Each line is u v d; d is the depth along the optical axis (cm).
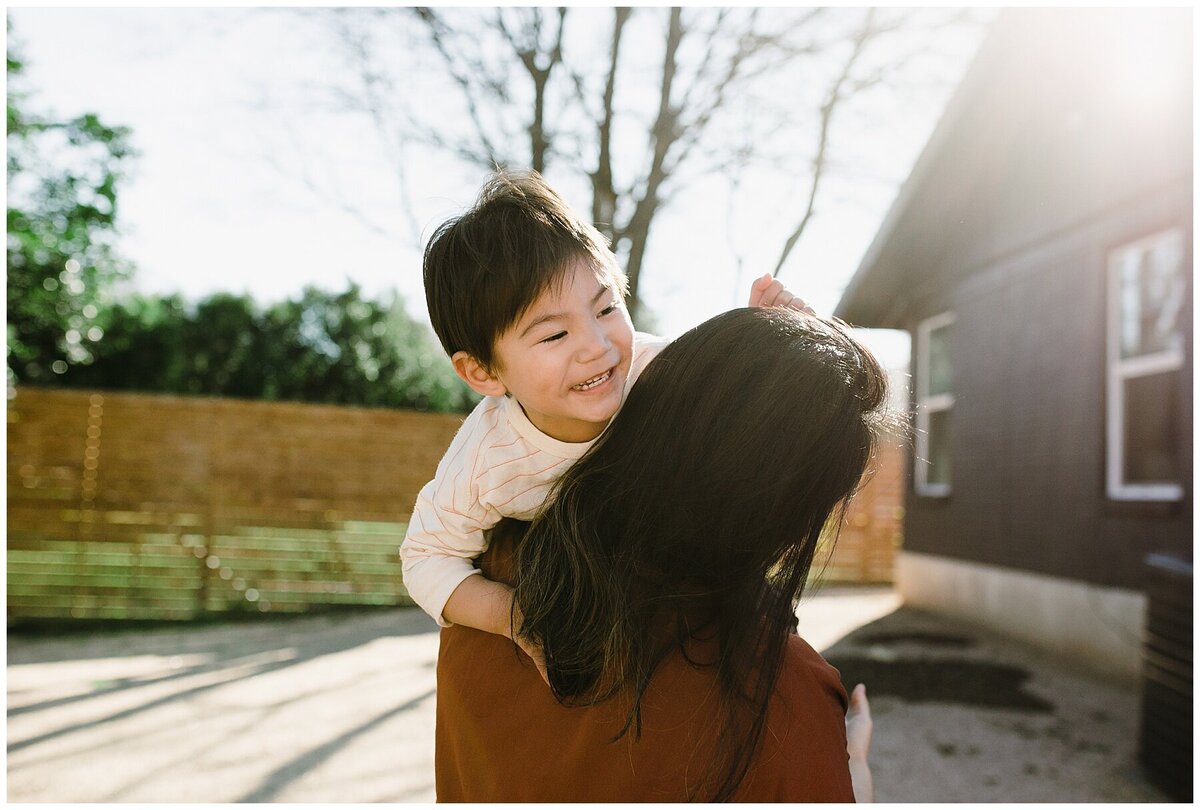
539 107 957
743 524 91
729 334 97
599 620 96
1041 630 687
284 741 441
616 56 946
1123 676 582
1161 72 546
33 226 1156
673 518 93
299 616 829
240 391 1695
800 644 105
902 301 941
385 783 381
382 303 1767
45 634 740
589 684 98
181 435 832
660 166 959
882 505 1184
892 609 906
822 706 97
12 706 508
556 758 99
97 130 1121
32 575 793
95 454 810
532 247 114
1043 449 689
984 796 366
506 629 108
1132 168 581
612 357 115
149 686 556
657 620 97
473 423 132
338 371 1708
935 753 423
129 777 387
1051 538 675
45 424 800
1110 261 613
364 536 873
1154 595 395
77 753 421
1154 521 557
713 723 93
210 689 548
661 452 95
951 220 789
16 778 385
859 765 113
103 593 806
